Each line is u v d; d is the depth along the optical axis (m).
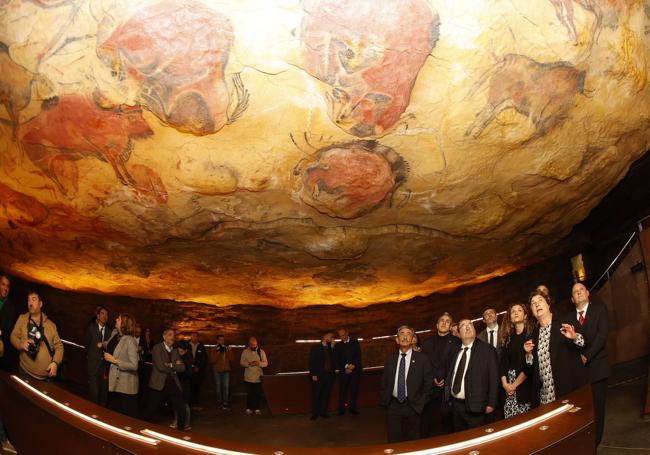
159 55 8.62
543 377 5.66
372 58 8.59
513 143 9.65
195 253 12.48
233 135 9.46
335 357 11.95
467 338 6.50
